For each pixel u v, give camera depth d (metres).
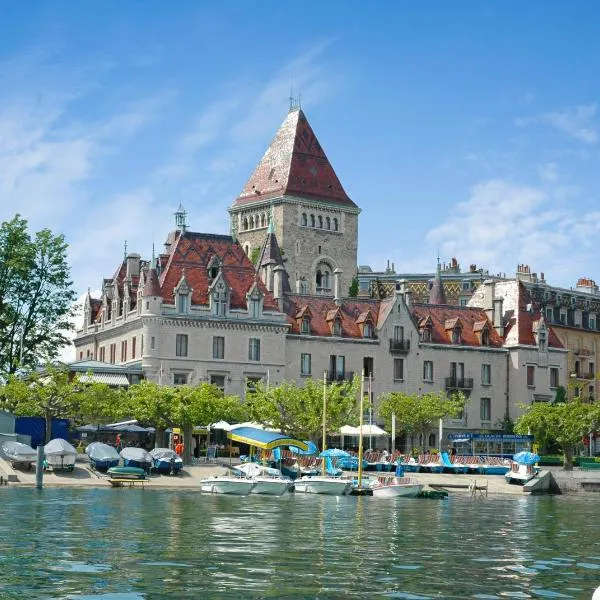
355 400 120.88
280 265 154.12
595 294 198.25
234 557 46.97
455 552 51.19
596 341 190.25
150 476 97.12
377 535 57.75
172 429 118.44
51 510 67.06
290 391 116.38
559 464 131.75
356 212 195.38
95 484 90.56
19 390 102.25
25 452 91.06
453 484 105.50
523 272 192.25
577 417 120.88
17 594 37.53
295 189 191.00
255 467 94.81
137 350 135.00
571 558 50.12
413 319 149.50
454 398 141.25
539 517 74.06
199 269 138.75
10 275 128.25
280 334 139.12
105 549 48.75
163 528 58.12
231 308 137.25
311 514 69.88
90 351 152.75
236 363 136.50
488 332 155.12
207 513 68.12
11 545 49.59
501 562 47.88
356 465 113.44
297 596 38.16
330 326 144.38
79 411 103.69
